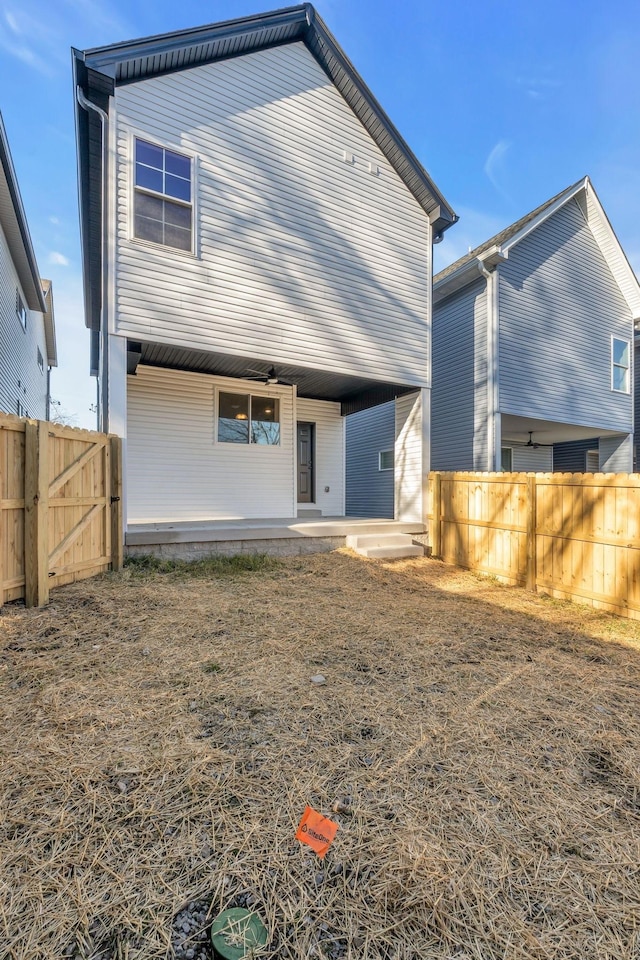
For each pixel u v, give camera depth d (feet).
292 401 30.35
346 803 6.39
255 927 4.62
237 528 22.58
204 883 5.10
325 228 24.71
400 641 12.82
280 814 6.15
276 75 23.16
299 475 34.24
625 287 40.96
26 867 5.20
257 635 12.71
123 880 5.10
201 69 21.07
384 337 26.86
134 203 19.48
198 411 27.43
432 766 7.28
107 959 4.32
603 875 5.40
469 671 11.05
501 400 33.53
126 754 7.23
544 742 8.09
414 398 28.94
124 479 19.36
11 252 36.73
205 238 21.15
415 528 27.45
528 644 13.23
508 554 21.47
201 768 6.98
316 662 11.16
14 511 13.05
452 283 35.63
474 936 4.64
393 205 27.25
